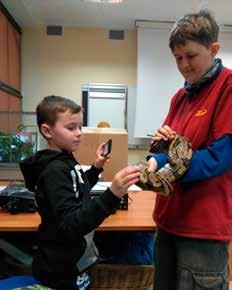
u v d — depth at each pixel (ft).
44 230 3.84
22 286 3.89
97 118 16.05
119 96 16.10
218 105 3.28
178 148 3.32
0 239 5.86
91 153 7.26
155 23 15.08
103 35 16.02
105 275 5.30
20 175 7.64
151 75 15.43
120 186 3.09
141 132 15.53
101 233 5.89
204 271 3.40
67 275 3.86
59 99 4.12
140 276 5.38
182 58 3.37
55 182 3.55
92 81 16.07
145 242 5.86
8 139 7.61
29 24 15.39
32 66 15.94
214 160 3.16
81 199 3.78
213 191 3.34
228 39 15.25
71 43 15.97
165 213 3.78
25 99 15.99
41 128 4.07
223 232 3.33
